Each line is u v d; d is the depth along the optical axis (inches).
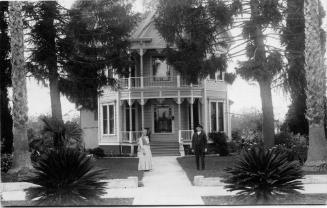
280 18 845.8
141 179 730.8
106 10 981.2
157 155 1222.3
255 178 510.3
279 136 975.0
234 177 518.0
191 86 1293.1
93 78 1018.7
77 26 964.0
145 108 1355.8
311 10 743.7
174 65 911.0
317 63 738.8
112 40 996.6
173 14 883.4
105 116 1408.7
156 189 631.8
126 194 588.4
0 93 917.2
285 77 877.8
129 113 1338.6
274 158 517.3
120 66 1009.5
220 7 852.0
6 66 952.3
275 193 512.1
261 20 847.1
